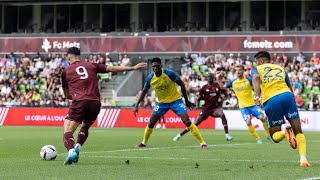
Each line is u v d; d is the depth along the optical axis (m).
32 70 81.38
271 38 77.94
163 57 80.50
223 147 34.94
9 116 73.00
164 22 89.50
